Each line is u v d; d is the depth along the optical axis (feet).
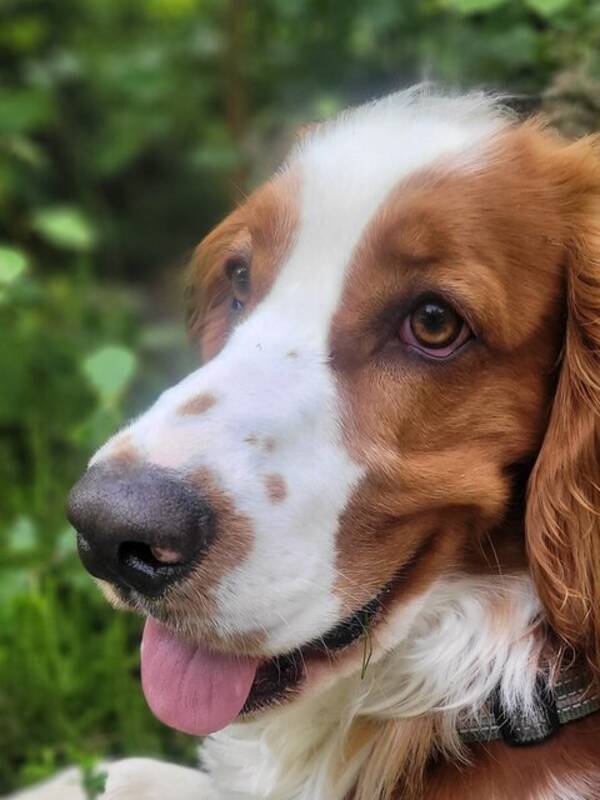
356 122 1.80
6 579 2.47
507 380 1.67
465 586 1.72
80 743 2.26
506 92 2.05
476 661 1.71
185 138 4.36
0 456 3.09
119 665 2.35
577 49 2.39
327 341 1.64
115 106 4.18
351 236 1.66
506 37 2.56
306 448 1.58
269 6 3.52
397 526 1.63
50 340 3.45
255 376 1.60
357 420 1.62
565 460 1.66
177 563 1.48
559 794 1.65
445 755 1.72
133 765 1.99
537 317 1.68
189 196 4.45
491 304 1.64
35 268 3.95
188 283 2.15
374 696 1.75
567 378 1.68
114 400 2.52
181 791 1.94
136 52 4.02
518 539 1.72
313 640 1.61
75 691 2.34
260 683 1.63
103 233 4.24
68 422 3.22
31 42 4.25
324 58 3.32
